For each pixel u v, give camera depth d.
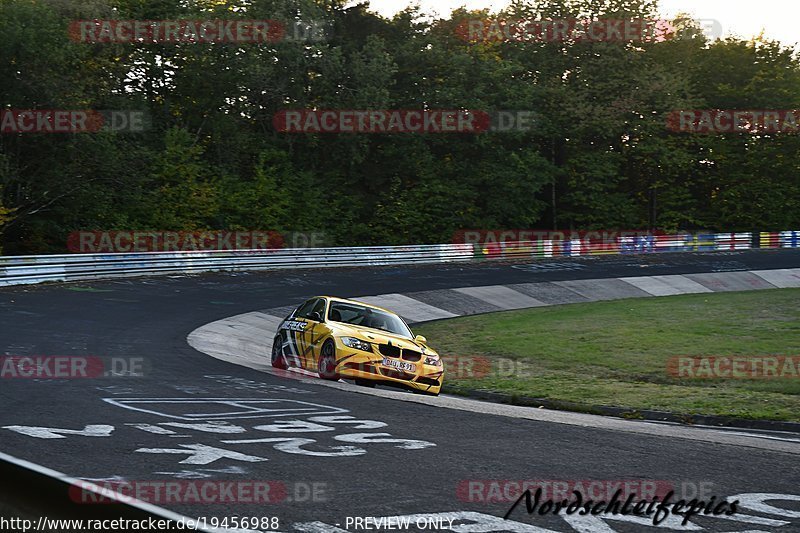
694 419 11.02
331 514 4.19
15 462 2.62
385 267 36.81
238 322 21.09
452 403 10.07
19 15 32.91
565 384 14.64
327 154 50.94
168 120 45.81
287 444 6.26
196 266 30.52
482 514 4.34
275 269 33.22
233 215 43.97
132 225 38.34
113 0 41.84
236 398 9.14
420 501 4.57
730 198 63.47
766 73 62.88
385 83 50.31
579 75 58.44
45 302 20.77
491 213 54.62
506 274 36.09
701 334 21.55
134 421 7.11
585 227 59.84
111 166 35.62
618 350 18.97
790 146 63.88
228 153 46.97
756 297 31.33
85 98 35.47
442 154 56.06
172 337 16.73
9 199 34.09
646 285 35.47
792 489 5.31
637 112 57.53
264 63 46.62
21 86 32.88
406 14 56.06
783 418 10.59
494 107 53.62
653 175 62.41
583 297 32.41
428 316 26.31
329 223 48.44
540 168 55.69
